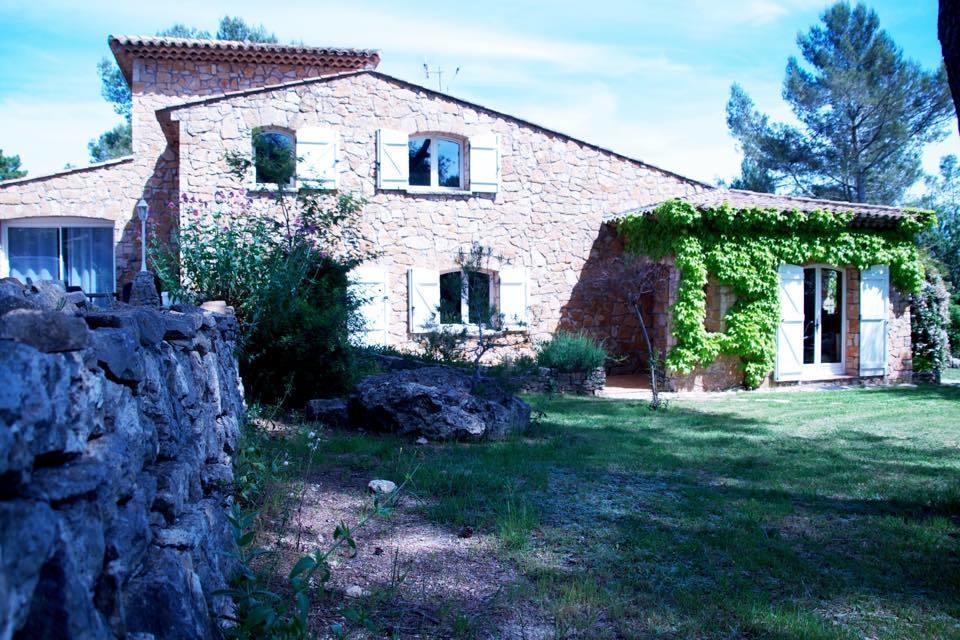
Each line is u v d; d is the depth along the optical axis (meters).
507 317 14.37
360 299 11.09
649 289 13.52
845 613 3.57
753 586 3.85
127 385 2.24
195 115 13.17
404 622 3.29
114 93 33.53
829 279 15.12
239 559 3.05
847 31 27.53
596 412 10.34
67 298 2.90
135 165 15.20
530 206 15.18
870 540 4.69
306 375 8.38
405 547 4.26
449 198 14.70
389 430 7.52
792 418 10.09
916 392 13.47
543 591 3.65
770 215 13.64
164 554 2.20
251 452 4.84
